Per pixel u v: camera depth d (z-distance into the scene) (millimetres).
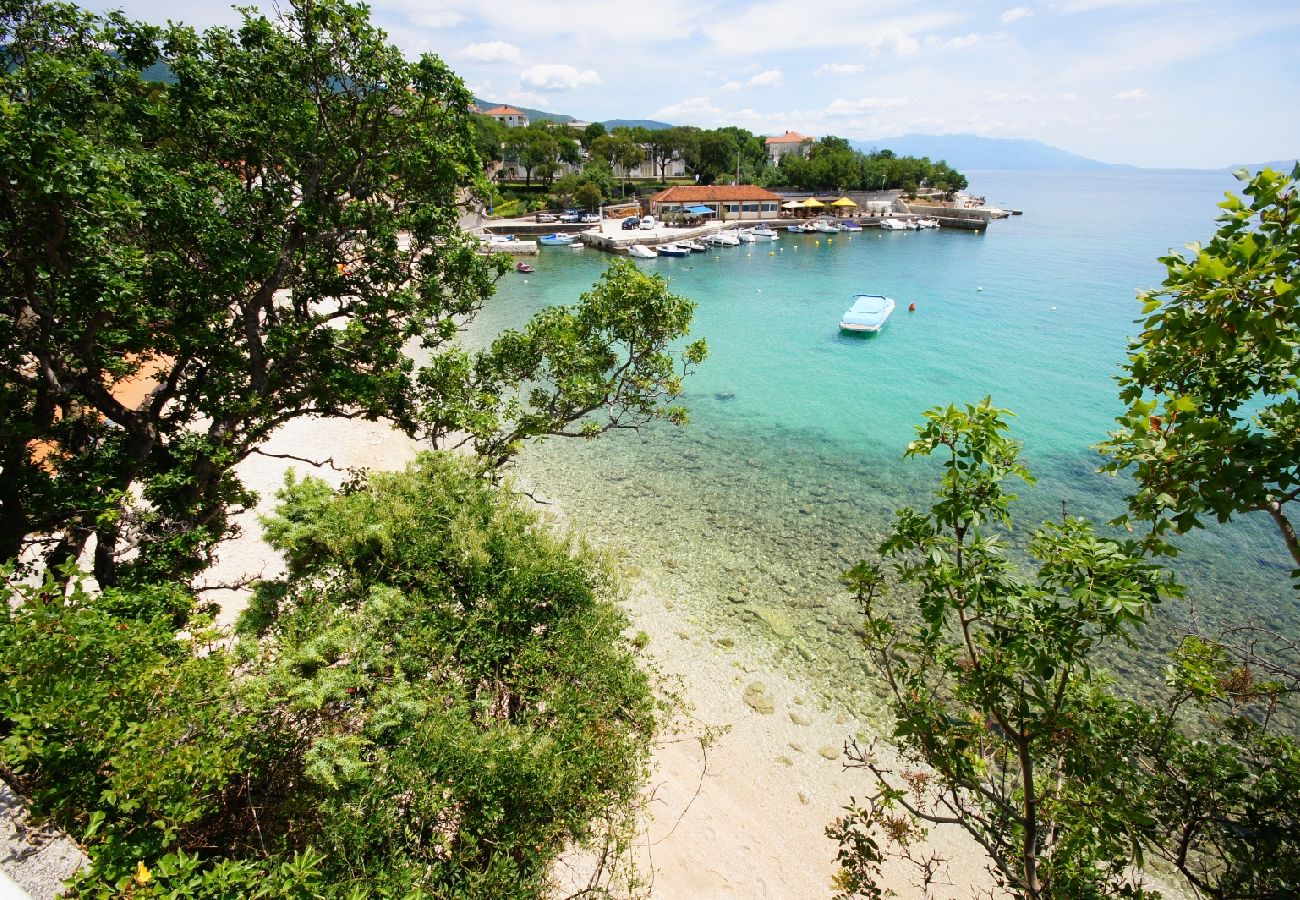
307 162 13047
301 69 12211
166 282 10672
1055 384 36656
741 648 16859
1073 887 6137
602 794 7762
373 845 6590
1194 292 4371
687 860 11648
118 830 5594
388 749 7035
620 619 9672
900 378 38000
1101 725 6535
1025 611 5191
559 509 23594
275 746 6777
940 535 5641
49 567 6707
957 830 12750
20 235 8688
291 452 26000
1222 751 6320
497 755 6992
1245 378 4984
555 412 16906
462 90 13672
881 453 28578
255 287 12992
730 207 102562
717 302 56812
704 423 32031
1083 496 24672
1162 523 4641
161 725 5512
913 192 120500
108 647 5852
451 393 15180
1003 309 53250
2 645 5582
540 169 108438
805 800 13102
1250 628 6637
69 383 10195
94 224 8828
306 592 8820
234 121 12141
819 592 19031
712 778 13406
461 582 9258
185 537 10922
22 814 5551
